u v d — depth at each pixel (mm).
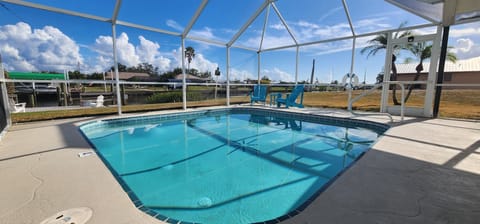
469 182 1570
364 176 1664
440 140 2729
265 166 2463
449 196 1370
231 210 1570
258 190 1867
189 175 2211
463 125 3695
